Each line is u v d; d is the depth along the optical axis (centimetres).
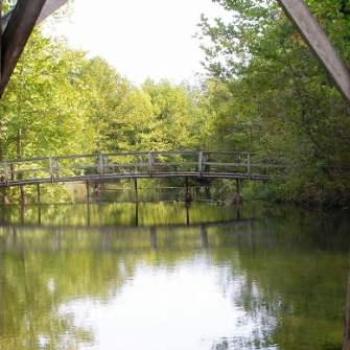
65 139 2606
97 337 780
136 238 1527
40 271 1162
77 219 1909
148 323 832
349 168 1731
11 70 378
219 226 1675
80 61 2964
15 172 2269
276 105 1748
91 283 1060
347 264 1126
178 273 1115
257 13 1817
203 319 838
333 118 1653
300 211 1895
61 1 396
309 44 439
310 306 870
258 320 823
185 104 4150
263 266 1139
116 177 2144
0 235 1611
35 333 793
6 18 387
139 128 3928
